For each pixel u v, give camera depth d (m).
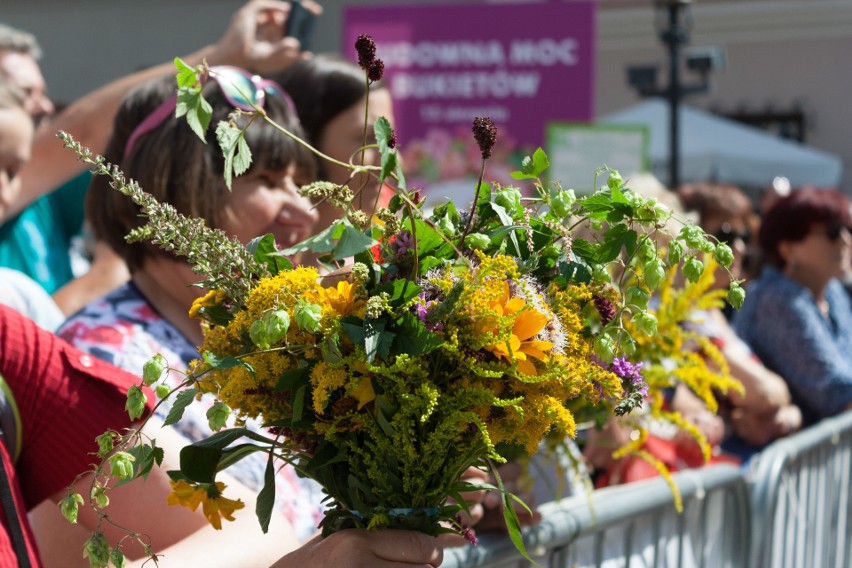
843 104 13.27
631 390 1.32
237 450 1.29
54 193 3.60
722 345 3.30
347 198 1.21
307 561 1.28
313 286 1.19
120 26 8.57
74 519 1.16
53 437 1.36
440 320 1.18
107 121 2.78
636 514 2.24
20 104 2.01
